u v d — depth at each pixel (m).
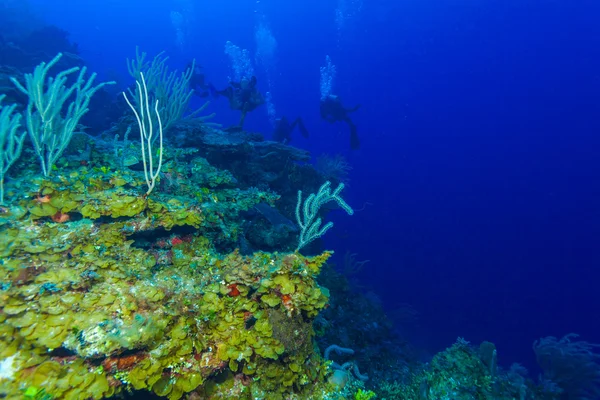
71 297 2.18
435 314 20.86
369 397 2.91
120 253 2.90
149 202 3.27
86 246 2.78
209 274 3.15
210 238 4.12
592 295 30.34
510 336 21.09
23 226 2.74
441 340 17.84
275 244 6.16
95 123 10.40
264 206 6.64
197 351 2.36
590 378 8.16
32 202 2.90
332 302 7.01
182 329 2.33
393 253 27.64
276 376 2.68
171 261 3.41
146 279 2.68
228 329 2.60
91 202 3.00
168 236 3.58
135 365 2.11
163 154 4.85
